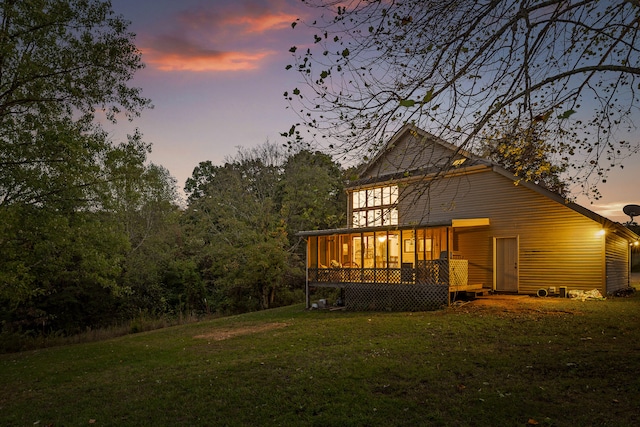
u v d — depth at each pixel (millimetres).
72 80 15039
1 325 24844
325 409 6652
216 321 19203
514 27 5766
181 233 35625
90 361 11844
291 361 9539
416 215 21281
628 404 6133
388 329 12656
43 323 25625
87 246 18750
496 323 12258
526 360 8453
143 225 32281
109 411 7301
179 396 7738
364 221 22672
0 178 14891
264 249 29734
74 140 14695
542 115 6738
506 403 6402
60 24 14508
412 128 6770
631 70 5133
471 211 19953
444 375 7871
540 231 18062
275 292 32062
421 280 17094
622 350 8688
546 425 5660
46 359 13219
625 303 14781
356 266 21734
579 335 10234
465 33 5922
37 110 15117
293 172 35938
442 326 12430
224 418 6629
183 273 33094
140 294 30750
